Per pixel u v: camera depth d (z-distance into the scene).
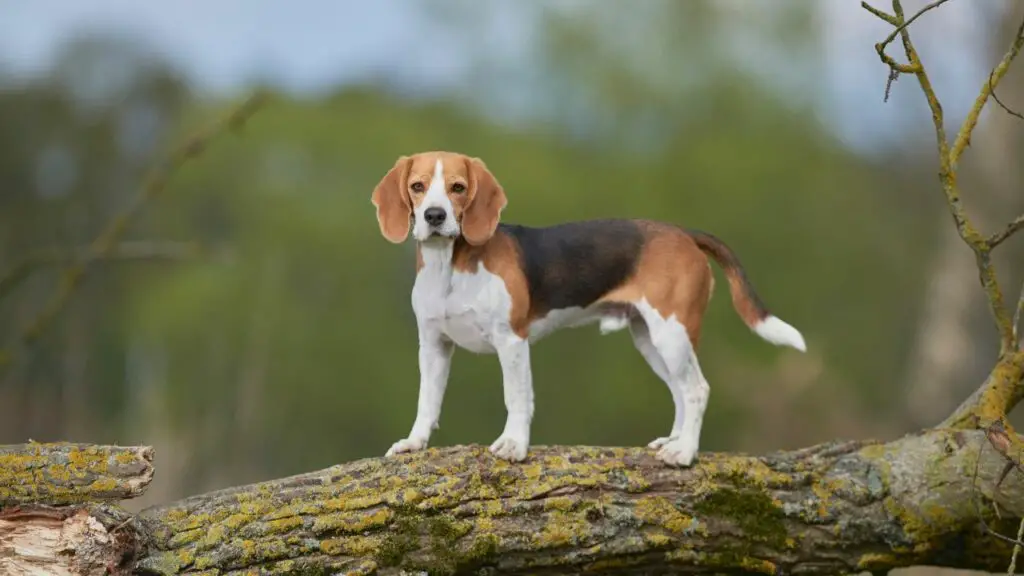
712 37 27.44
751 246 25.30
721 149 26.08
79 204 26.23
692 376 5.74
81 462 4.85
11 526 4.77
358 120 28.41
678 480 5.43
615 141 27.86
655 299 5.74
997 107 15.05
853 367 23.39
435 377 5.76
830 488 5.49
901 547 5.47
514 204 26.05
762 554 5.39
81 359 23.08
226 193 26.55
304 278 25.56
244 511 5.11
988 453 5.46
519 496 5.29
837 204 25.28
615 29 28.05
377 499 5.19
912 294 22.64
